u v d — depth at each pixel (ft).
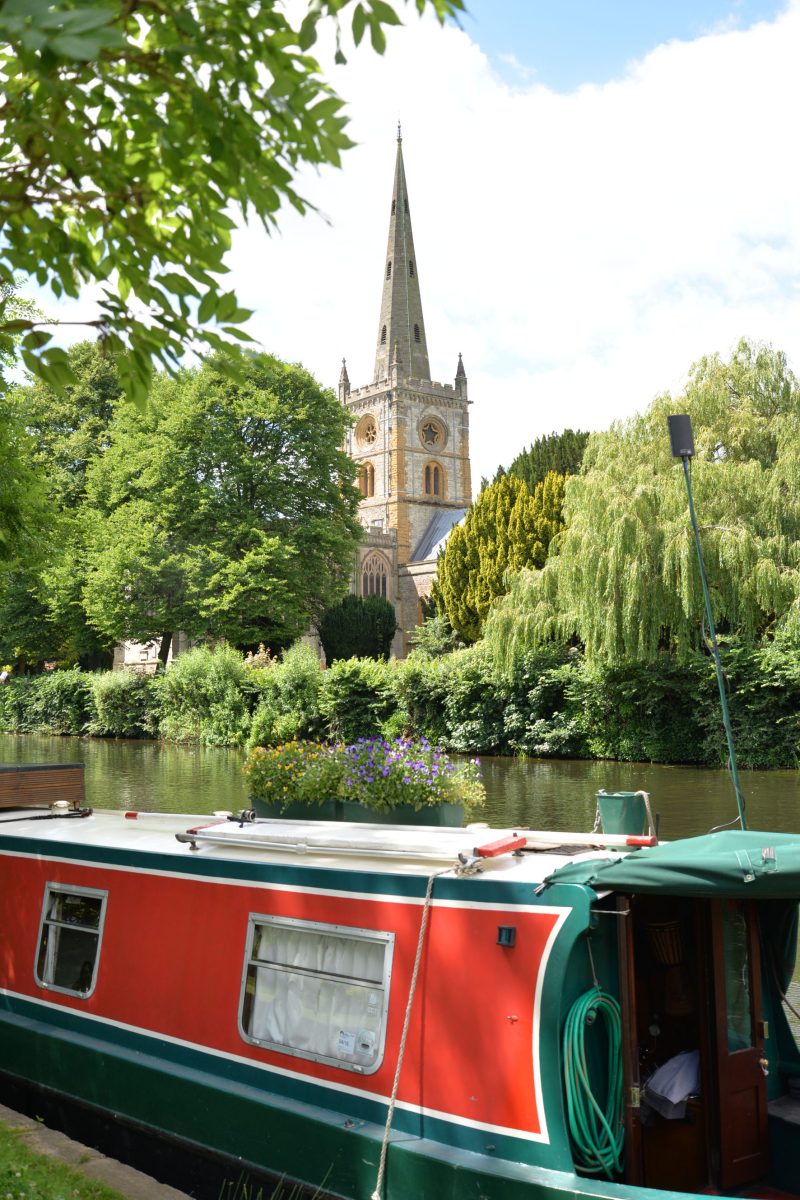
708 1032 18.57
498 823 67.36
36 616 182.91
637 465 106.73
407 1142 18.01
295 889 20.92
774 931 19.90
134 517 162.20
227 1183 20.21
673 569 98.32
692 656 103.40
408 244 353.72
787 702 98.27
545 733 115.75
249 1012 21.11
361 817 30.35
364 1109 18.97
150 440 164.55
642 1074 18.98
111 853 24.34
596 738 112.98
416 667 129.80
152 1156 21.62
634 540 100.37
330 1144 18.74
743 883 16.20
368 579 306.14
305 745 32.58
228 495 166.91
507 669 116.98
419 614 305.53
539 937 17.53
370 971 19.65
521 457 192.13
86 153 12.61
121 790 86.43
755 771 96.12
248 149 12.75
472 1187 16.88
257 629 162.71
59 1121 23.50
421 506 336.29
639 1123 17.78
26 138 13.29
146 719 156.04
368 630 197.36
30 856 26.04
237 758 119.44
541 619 115.44
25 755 123.44
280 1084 20.21
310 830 24.45
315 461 173.06
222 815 27.27
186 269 14.07
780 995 20.17
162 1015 22.49
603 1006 17.58
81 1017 24.02
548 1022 17.10
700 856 16.76
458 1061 18.02
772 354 107.65
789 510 98.07
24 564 48.37
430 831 23.65
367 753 31.12
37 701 175.11
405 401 335.67
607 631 101.76
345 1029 19.63
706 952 18.66
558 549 125.80
